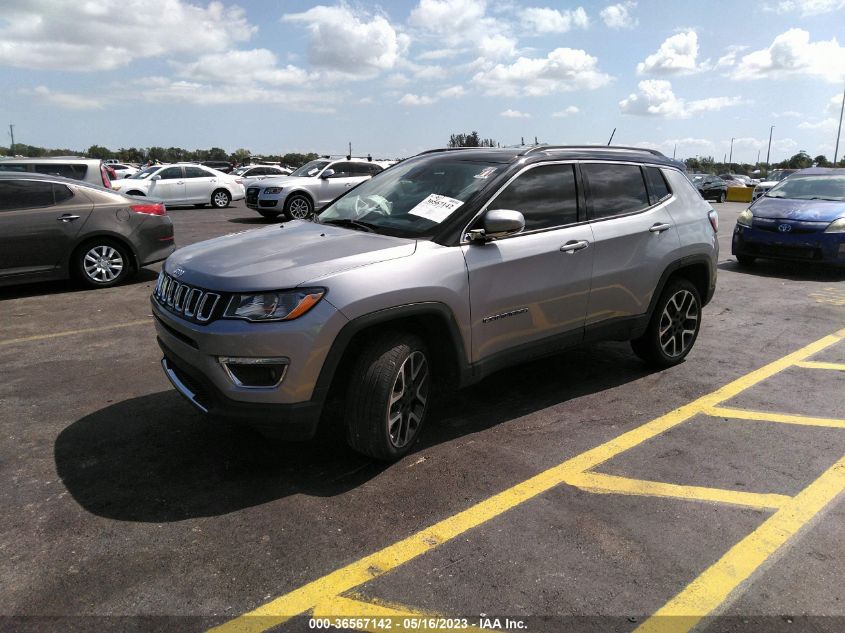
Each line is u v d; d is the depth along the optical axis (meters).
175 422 4.08
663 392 4.71
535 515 3.05
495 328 3.82
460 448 3.77
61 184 8.01
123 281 8.79
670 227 4.86
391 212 4.02
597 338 4.52
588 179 4.42
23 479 3.35
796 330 6.49
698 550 2.78
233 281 3.10
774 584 2.56
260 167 31.25
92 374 4.98
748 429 4.06
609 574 2.62
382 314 3.22
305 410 3.11
